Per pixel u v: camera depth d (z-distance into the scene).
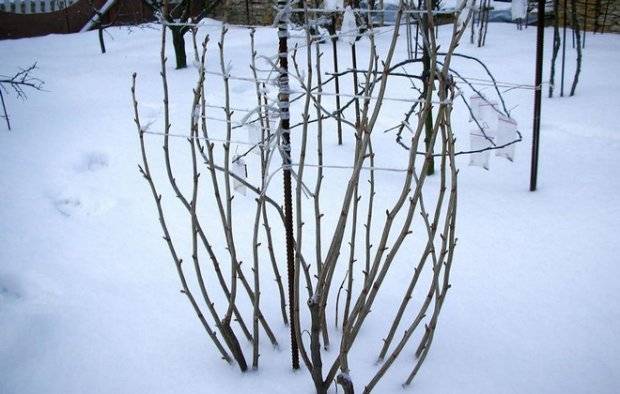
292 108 4.58
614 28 6.59
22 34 8.59
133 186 3.38
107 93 5.11
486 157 2.26
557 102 4.33
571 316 2.10
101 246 2.77
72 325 2.17
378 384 1.80
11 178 3.46
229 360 1.92
